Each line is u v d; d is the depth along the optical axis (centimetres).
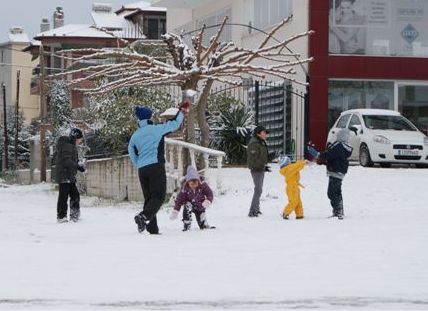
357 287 1766
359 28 6047
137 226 2870
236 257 2147
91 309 1570
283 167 3144
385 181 4225
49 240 2583
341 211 3100
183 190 2781
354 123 5378
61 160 3338
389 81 6091
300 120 6028
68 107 6906
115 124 5203
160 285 1788
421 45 6141
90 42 10606
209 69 4178
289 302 1628
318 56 5953
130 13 11225
